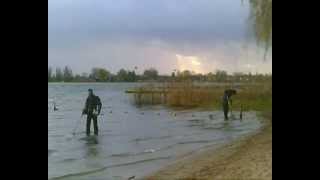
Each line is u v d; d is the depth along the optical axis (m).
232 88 34.38
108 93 93.88
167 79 49.31
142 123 38.00
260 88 31.52
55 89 118.81
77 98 95.12
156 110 50.91
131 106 56.69
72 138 27.38
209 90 42.66
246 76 33.19
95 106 26.03
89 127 27.62
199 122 35.31
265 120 28.12
